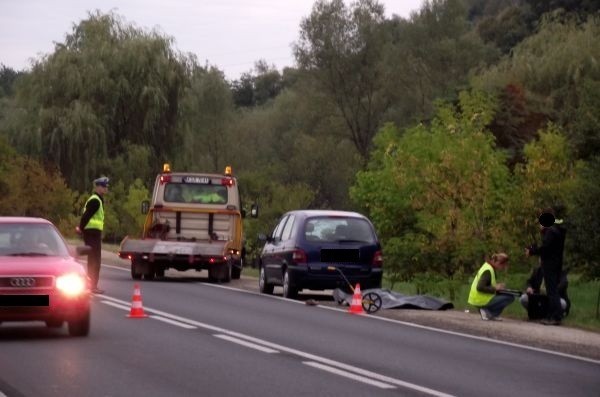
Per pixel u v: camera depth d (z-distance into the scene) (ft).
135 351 48.98
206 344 52.11
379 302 73.97
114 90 205.05
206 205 111.86
